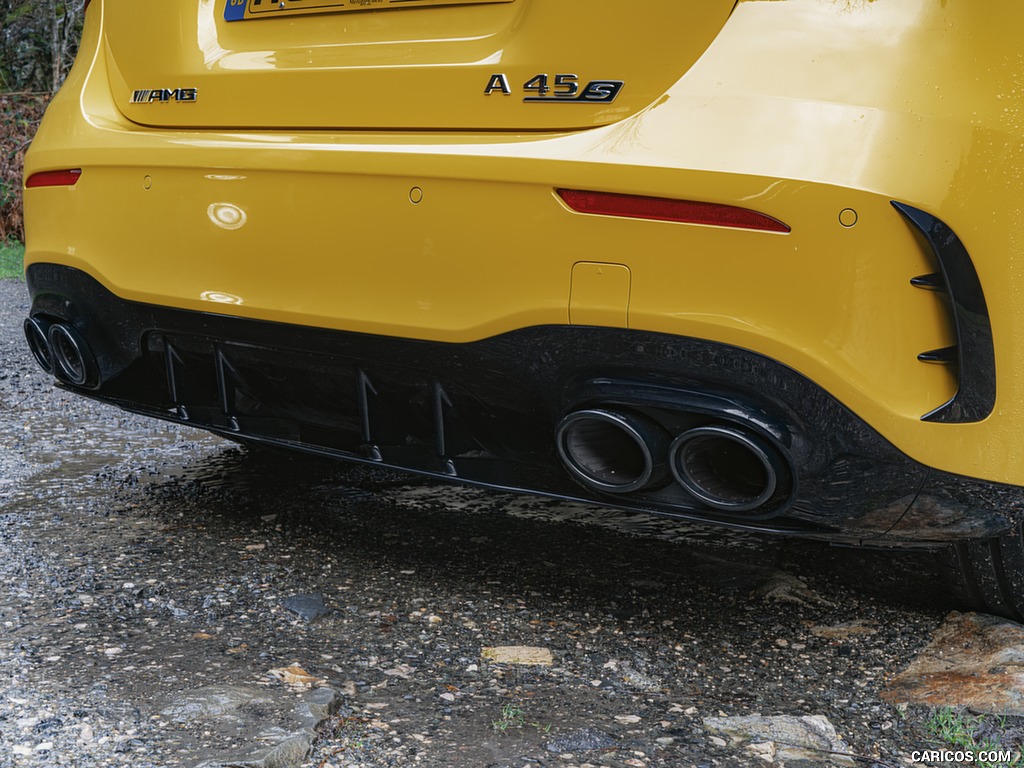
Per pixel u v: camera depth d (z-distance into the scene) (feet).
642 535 11.32
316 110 8.81
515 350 7.83
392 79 8.42
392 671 8.07
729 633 8.93
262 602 9.32
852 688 8.02
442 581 9.93
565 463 7.91
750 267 6.93
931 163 6.72
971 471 7.03
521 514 11.98
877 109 6.81
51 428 15.88
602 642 8.71
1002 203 6.81
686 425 7.50
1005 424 6.97
